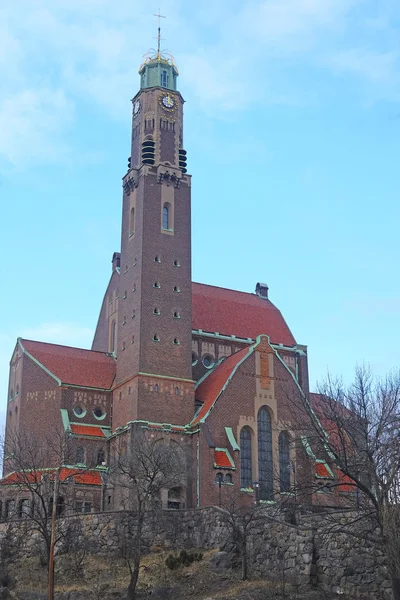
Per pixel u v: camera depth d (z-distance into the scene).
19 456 92.88
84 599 69.31
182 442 107.00
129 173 123.31
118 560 79.31
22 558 83.81
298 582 60.84
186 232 120.94
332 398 65.44
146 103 126.00
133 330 113.44
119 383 113.62
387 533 49.69
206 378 118.38
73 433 108.31
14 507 97.88
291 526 64.06
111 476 98.81
